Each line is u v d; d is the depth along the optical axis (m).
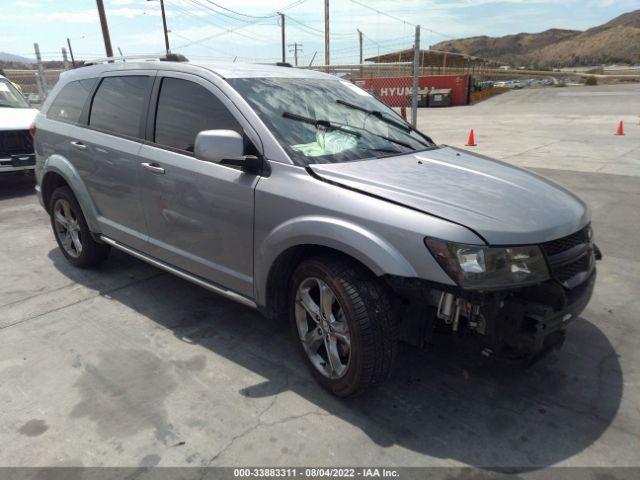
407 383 3.02
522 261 2.40
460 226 2.37
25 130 7.73
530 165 9.81
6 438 2.54
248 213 2.98
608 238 5.56
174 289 4.33
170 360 3.25
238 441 2.53
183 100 3.46
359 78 24.25
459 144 13.24
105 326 3.69
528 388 2.98
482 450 2.49
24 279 4.55
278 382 3.03
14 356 3.28
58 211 4.74
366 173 2.85
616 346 3.44
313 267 2.73
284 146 2.96
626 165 9.68
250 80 3.38
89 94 4.27
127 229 3.95
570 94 37.78
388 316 2.56
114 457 2.42
